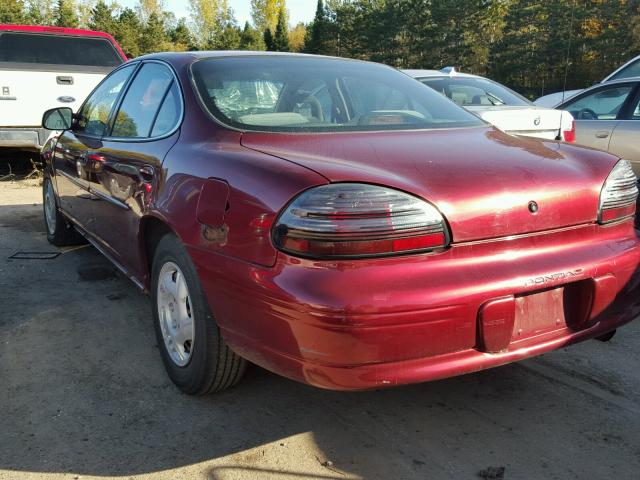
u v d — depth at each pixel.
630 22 43.19
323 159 2.26
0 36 8.36
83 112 4.62
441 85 6.68
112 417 2.67
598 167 2.52
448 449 2.44
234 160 2.38
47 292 4.25
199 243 2.41
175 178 2.66
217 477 2.28
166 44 70.75
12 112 8.10
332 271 1.96
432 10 58.09
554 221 2.30
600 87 7.12
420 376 2.03
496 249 2.17
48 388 2.93
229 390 2.89
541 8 49.28
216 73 3.07
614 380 3.00
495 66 52.97
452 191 2.11
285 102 2.95
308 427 2.60
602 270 2.37
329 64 3.38
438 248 2.07
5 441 2.49
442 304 2.00
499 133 2.92
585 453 2.41
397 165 2.23
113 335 3.54
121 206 3.36
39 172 9.59
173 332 2.86
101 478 2.27
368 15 61.94
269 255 2.08
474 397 2.84
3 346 3.38
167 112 3.11
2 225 6.28
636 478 2.25
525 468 2.31
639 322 3.73
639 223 4.37
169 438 2.52
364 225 1.97
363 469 2.32
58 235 5.30
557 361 3.20
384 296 1.94
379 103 3.14
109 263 4.94
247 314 2.20
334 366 1.98
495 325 2.11
